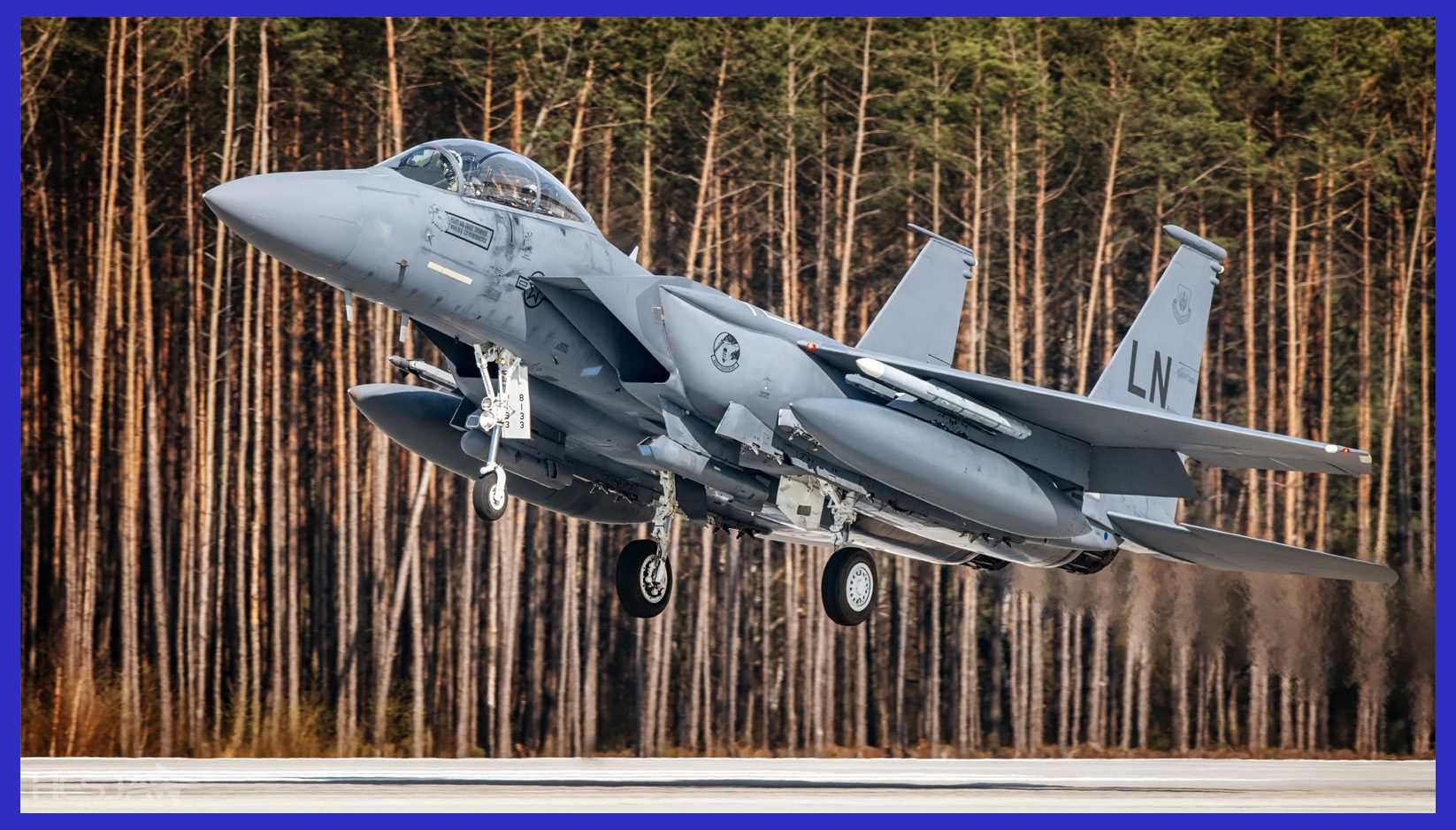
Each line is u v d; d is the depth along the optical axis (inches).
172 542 2790.4
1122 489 1501.0
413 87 2787.9
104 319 2795.3
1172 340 1708.9
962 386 1374.3
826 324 2844.5
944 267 1616.6
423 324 1296.8
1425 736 2839.6
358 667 2760.8
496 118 2792.8
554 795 1569.9
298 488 2787.9
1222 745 2910.9
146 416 2802.7
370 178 1169.4
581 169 2802.7
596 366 1310.3
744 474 1414.9
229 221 1089.4
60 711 2694.4
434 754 2738.7
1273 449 1336.1
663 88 2854.3
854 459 1296.8
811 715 2842.0
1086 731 2891.2
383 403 1540.4
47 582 2753.4
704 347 1254.9
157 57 2817.4
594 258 1301.7
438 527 2817.4
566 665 2787.9
